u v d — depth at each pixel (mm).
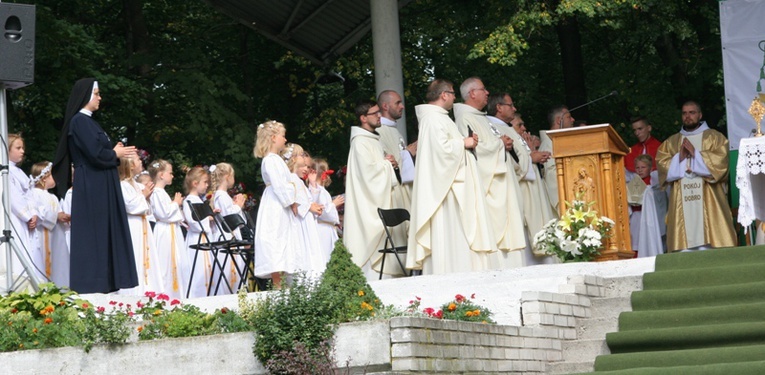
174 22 24516
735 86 14422
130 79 22359
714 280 10578
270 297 9109
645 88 21062
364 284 9617
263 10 19359
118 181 11391
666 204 14625
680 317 10055
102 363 9148
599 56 23453
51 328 9570
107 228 11195
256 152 12195
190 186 15102
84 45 20672
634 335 9891
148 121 22609
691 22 20609
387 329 8375
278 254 11891
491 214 12648
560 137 12133
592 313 10719
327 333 8539
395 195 13648
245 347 8805
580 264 11039
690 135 14062
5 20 10797
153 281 13148
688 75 20719
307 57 20641
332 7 19016
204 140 22047
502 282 10680
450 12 21359
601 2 18484
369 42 23406
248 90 24281
